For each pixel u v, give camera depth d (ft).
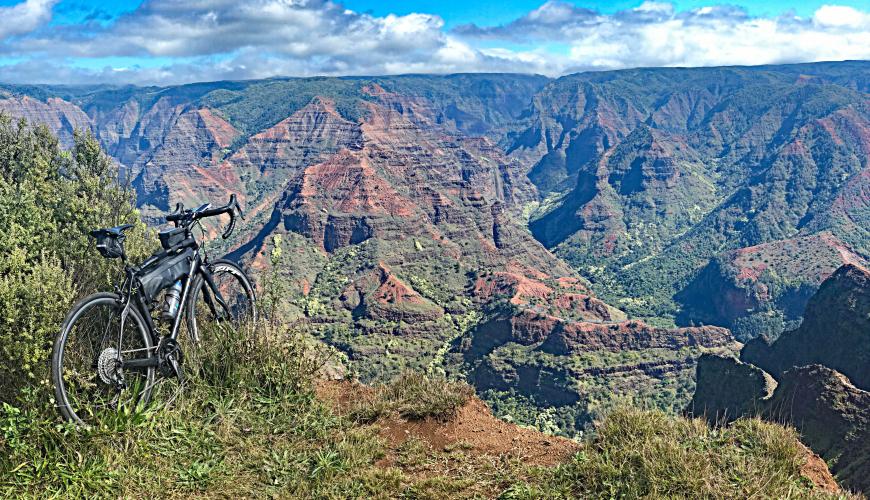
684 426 19.42
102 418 16.85
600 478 17.25
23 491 14.97
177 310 19.57
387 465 18.98
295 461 18.26
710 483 16.25
